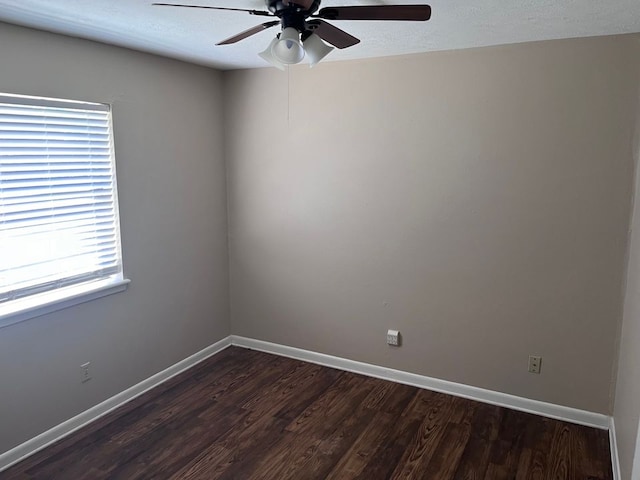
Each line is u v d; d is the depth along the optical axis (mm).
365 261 3660
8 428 2682
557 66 2861
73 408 3033
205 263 4020
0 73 2496
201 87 3799
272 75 3775
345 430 3039
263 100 3854
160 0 2129
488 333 3307
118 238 3242
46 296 2855
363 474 2627
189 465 2701
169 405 3346
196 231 3891
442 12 2273
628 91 2719
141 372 3512
